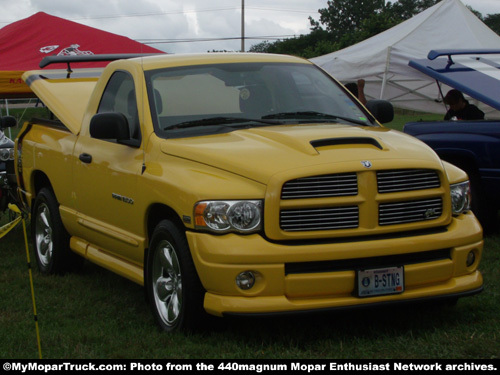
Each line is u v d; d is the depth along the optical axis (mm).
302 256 4281
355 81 14250
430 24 13797
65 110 6883
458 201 4875
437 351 4340
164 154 5020
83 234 6289
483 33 13859
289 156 4492
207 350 4469
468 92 7574
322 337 4715
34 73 7852
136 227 5262
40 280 6730
